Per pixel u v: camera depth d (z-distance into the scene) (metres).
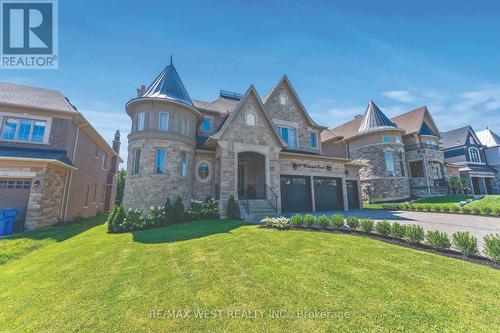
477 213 14.39
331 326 3.41
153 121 15.50
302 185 18.20
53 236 12.17
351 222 9.57
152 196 14.43
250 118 16.20
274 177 16.23
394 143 27.94
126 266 6.32
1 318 4.12
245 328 3.42
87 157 21.48
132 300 4.40
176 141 15.65
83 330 3.57
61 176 16.70
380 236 8.41
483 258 6.02
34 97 17.78
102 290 4.94
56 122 17.09
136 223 12.23
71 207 18.19
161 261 6.50
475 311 3.72
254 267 5.75
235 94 24.14
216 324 3.54
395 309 3.82
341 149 32.09
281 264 5.88
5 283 5.98
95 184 24.50
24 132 16.28
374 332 3.26
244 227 10.60
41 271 6.62
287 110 21.36
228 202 14.28
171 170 15.16
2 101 15.84
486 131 40.94
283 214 15.59
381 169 27.58
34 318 4.04
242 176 19.77
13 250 9.55
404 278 4.91
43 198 14.71
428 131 30.44
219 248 7.42
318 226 10.06
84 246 9.12
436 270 5.27
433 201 23.64
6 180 14.34
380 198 27.20
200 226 11.48
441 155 30.75
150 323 3.63
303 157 18.19
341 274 5.18
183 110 16.47
